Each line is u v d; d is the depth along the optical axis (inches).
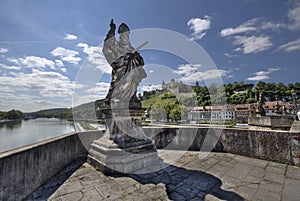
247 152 231.1
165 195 134.4
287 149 197.8
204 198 129.3
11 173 120.7
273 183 151.6
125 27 247.3
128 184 154.2
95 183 157.2
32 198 132.6
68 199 129.8
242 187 145.9
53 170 175.2
